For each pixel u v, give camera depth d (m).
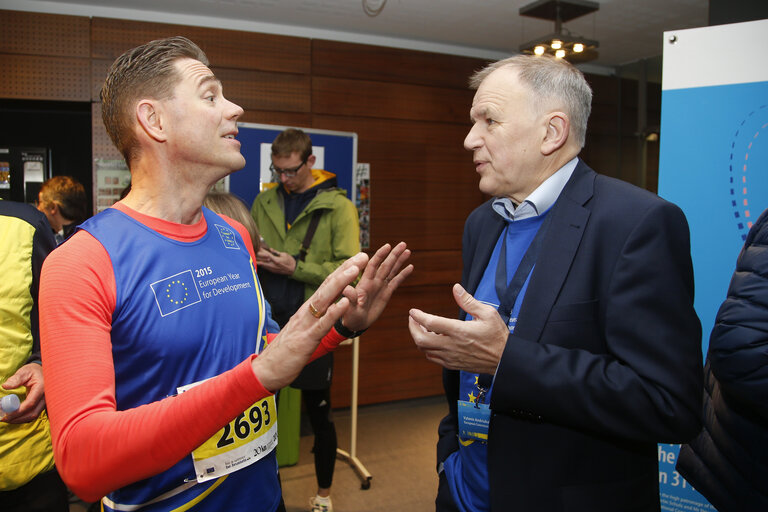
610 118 4.67
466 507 1.06
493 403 0.89
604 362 0.86
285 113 3.58
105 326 0.71
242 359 0.86
